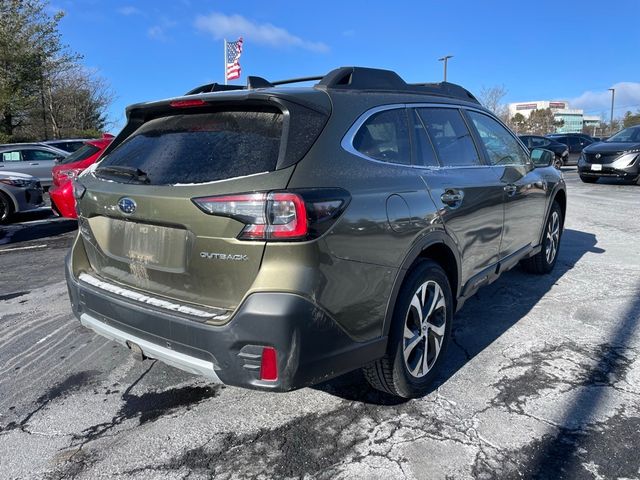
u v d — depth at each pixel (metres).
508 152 4.32
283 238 2.12
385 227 2.52
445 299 3.10
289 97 2.40
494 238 3.76
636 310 4.31
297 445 2.57
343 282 2.30
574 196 11.73
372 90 2.95
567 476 2.30
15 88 27.19
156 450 2.56
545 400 2.92
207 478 2.35
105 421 2.83
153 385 3.22
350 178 2.42
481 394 3.01
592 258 6.05
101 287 2.79
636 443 2.52
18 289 5.39
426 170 3.03
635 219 8.63
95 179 2.89
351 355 2.39
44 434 2.71
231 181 2.24
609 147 13.86
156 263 2.52
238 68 15.24
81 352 3.73
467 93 4.08
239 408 2.93
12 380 3.32
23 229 9.31
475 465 2.38
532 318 4.18
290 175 2.20
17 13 26.14
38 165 13.52
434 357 3.06
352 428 2.71
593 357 3.46
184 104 2.68
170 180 2.45
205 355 2.26
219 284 2.28
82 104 38.59
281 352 2.14
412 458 2.44
